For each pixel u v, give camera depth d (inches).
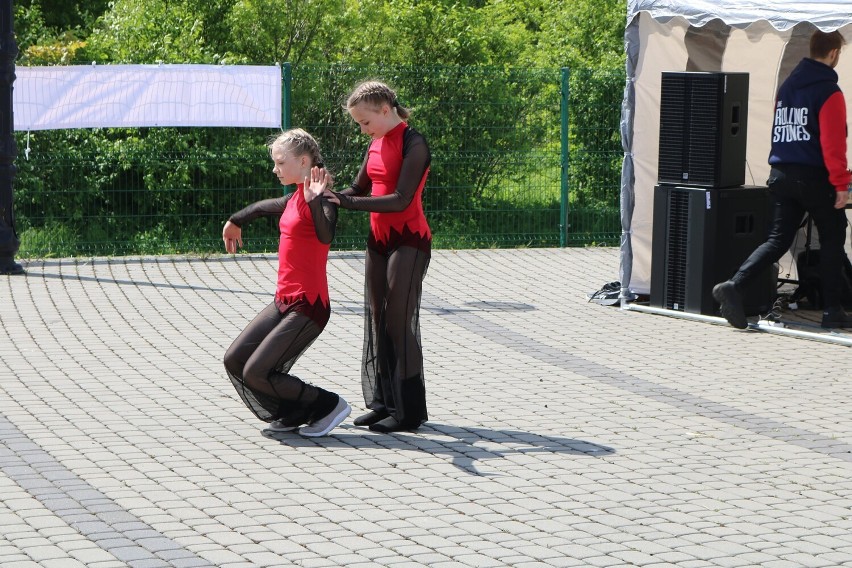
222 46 751.1
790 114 426.6
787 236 434.0
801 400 352.5
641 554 229.9
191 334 429.1
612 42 930.1
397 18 793.6
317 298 298.8
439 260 617.3
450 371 380.5
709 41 507.2
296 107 629.0
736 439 310.8
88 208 610.9
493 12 946.1
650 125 494.9
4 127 536.7
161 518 244.4
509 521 247.0
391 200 293.4
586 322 465.4
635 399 349.7
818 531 244.2
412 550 229.6
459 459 289.0
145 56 716.7
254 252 623.2
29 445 293.0
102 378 362.6
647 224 497.0
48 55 789.9
